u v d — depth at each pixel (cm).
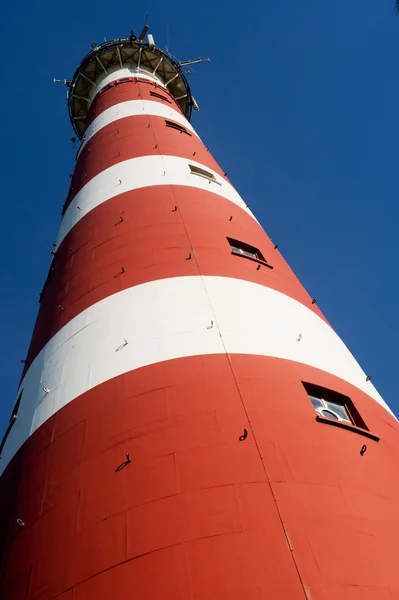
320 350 1198
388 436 1071
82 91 3472
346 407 1077
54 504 857
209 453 829
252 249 1542
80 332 1219
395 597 678
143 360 1042
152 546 715
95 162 2097
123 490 808
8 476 1079
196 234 1459
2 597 798
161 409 923
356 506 793
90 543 757
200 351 1041
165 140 2148
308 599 641
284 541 704
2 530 946
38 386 1202
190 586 659
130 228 1501
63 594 713
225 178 2094
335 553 704
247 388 959
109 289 1297
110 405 974
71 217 1852
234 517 731
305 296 1488
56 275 1622
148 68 3469
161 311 1161
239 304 1203
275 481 788
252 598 639
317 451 869
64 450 947
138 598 664
